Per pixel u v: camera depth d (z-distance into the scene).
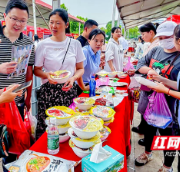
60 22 1.33
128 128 1.74
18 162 0.71
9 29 1.12
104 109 1.18
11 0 1.06
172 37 1.22
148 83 1.28
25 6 1.07
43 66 1.51
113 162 0.70
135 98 2.09
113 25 5.33
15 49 1.04
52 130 0.80
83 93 1.86
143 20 11.73
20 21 1.09
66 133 0.93
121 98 1.56
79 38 2.38
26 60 1.18
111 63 2.96
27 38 1.32
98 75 2.53
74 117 0.90
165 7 8.07
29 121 1.19
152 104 1.41
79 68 1.69
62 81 1.25
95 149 0.72
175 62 1.26
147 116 1.47
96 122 0.84
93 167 0.66
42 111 1.47
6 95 0.85
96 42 1.97
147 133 1.70
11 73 1.10
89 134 0.75
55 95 1.44
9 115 0.96
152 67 1.43
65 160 0.74
